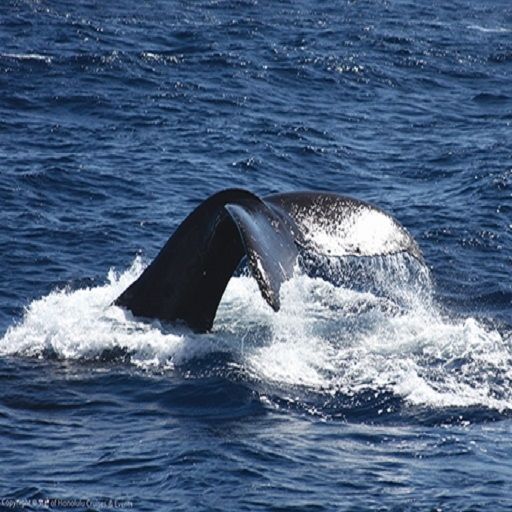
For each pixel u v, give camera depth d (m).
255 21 173.88
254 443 51.91
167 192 98.25
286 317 64.50
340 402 55.81
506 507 47.50
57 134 113.50
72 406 55.34
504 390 57.19
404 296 72.50
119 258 81.88
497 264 83.06
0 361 59.66
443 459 51.12
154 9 177.25
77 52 143.88
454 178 106.50
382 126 127.50
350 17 186.00
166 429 53.22
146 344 60.31
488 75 156.88
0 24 156.25
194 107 127.69
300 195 59.41
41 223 87.62
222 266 60.94
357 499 47.78
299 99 136.75
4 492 47.75
